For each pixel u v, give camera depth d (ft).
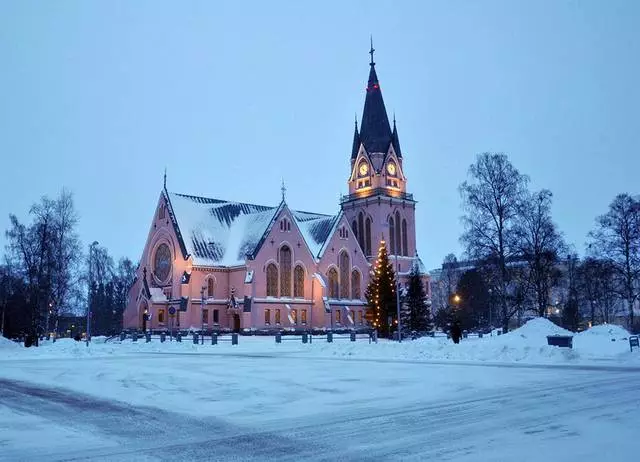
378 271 302.04
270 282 337.52
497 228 235.61
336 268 369.71
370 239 402.52
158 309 338.75
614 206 254.06
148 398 71.92
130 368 117.60
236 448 44.14
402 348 157.79
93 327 436.35
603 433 47.37
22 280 286.87
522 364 118.01
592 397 67.10
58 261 274.98
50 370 114.21
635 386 77.10
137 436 48.96
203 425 53.72
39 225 268.41
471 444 44.11
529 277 246.88
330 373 101.91
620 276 262.06
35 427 53.47
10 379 97.25
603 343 157.89
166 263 348.38
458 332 192.85
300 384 84.84
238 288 337.11
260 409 62.69
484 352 137.80
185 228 345.51
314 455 41.65
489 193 236.22
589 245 262.67
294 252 348.79
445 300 497.87
